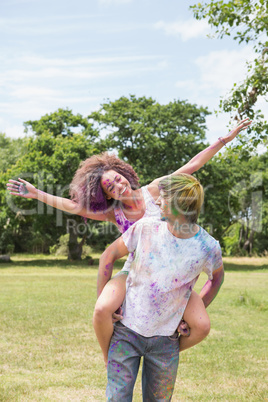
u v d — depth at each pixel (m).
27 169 28.97
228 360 6.41
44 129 34.97
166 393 2.75
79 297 13.26
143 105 35.06
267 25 7.26
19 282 18.02
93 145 32.66
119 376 2.64
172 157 31.06
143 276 2.65
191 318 2.72
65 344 7.25
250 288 16.47
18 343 7.29
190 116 31.59
